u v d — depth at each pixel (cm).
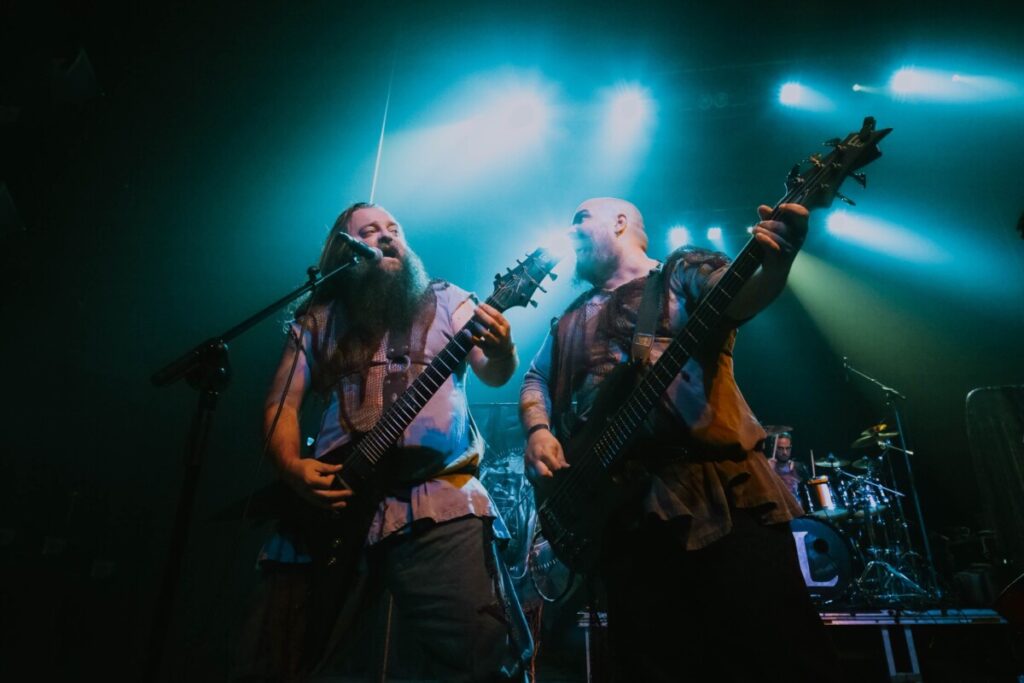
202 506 622
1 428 515
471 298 245
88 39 452
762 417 873
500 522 207
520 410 238
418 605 185
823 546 496
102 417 588
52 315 536
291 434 210
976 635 409
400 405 203
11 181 454
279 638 186
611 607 190
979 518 703
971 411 556
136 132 523
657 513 175
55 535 532
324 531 193
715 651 175
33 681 493
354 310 230
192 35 519
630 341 209
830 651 164
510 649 178
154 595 579
